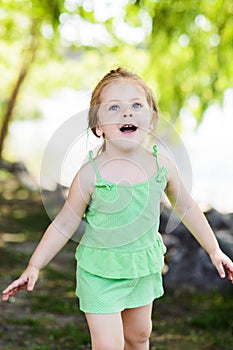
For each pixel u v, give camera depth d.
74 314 7.20
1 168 20.09
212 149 20.28
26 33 14.16
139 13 9.71
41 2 9.27
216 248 4.07
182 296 7.85
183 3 9.30
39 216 14.65
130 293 3.87
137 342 4.06
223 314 7.10
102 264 3.82
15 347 5.95
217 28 9.74
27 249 11.05
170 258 8.41
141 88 3.96
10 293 3.77
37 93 19.53
